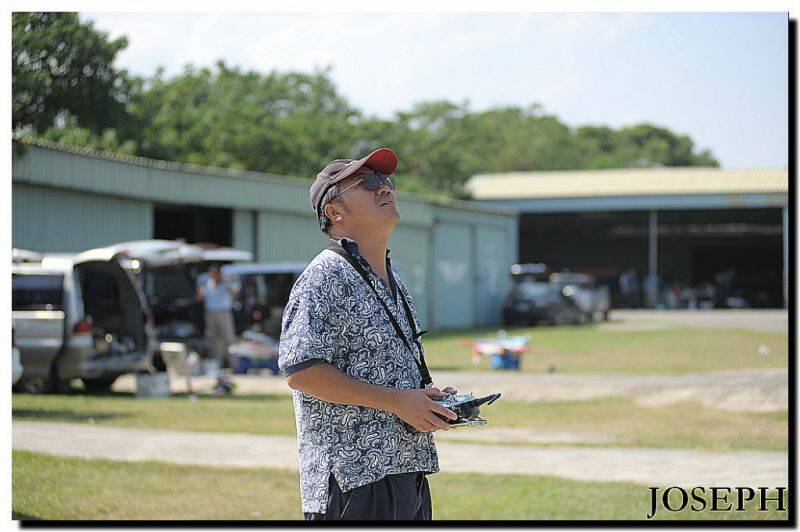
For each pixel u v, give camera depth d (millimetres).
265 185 22172
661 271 55125
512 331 28578
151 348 13133
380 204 3295
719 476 7633
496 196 40562
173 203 19578
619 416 10977
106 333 12922
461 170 42562
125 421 10141
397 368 3178
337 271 3152
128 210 18125
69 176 16406
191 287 17359
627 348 21047
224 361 16391
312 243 23891
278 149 34438
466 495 7000
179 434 9422
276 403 11898
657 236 54969
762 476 7617
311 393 3062
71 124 18891
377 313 3172
